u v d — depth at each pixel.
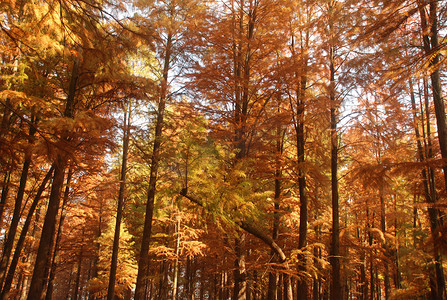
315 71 9.74
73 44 7.25
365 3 6.63
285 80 8.97
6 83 7.94
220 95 9.81
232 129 9.88
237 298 8.04
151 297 24.28
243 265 8.41
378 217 17.44
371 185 6.70
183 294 26.30
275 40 9.61
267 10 10.12
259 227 8.98
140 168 15.30
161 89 10.88
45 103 7.17
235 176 5.65
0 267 9.80
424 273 12.23
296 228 14.61
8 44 6.97
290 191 12.77
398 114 10.15
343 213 20.08
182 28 11.28
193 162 5.71
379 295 23.80
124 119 12.52
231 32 9.42
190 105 9.84
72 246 19.39
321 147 10.57
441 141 6.76
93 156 9.88
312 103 9.52
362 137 11.52
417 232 12.60
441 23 6.68
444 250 3.53
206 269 19.14
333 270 10.30
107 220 22.47
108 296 13.68
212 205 5.52
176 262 16.98
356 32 7.65
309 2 10.40
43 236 8.34
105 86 10.29
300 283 9.54
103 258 19.12
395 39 7.52
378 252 14.80
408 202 16.11
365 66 8.91
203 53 11.27
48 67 8.93
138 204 16.62
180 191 5.82
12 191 14.07
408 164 6.04
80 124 6.15
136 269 19.38
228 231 6.85
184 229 16.16
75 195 14.84
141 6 11.31
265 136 9.69
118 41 6.50
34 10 6.35
